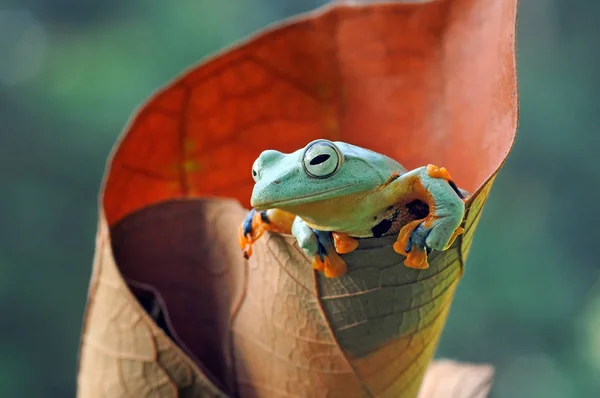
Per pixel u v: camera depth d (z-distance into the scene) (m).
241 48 0.39
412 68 0.38
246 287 0.35
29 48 1.61
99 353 0.36
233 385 0.36
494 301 1.58
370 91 0.39
